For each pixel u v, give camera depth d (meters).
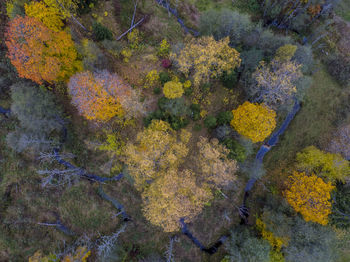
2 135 35.66
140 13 35.88
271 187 39.16
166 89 30.52
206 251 40.78
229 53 29.28
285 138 39.88
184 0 38.56
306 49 35.53
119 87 28.73
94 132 36.81
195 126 35.06
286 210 33.88
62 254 34.41
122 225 38.22
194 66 30.36
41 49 24.98
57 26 28.50
